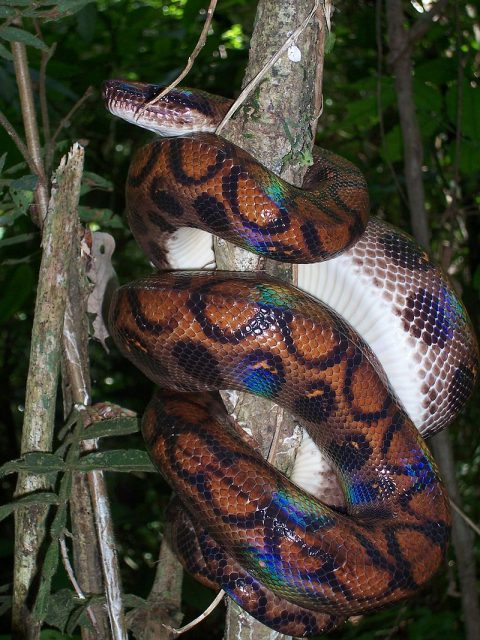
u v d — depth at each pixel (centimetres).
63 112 120
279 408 64
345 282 73
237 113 64
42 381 63
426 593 130
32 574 65
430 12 99
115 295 66
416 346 73
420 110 108
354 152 154
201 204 64
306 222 64
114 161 143
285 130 63
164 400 64
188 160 64
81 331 69
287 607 64
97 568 68
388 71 118
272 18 62
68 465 62
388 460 65
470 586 100
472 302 129
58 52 127
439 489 65
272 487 61
